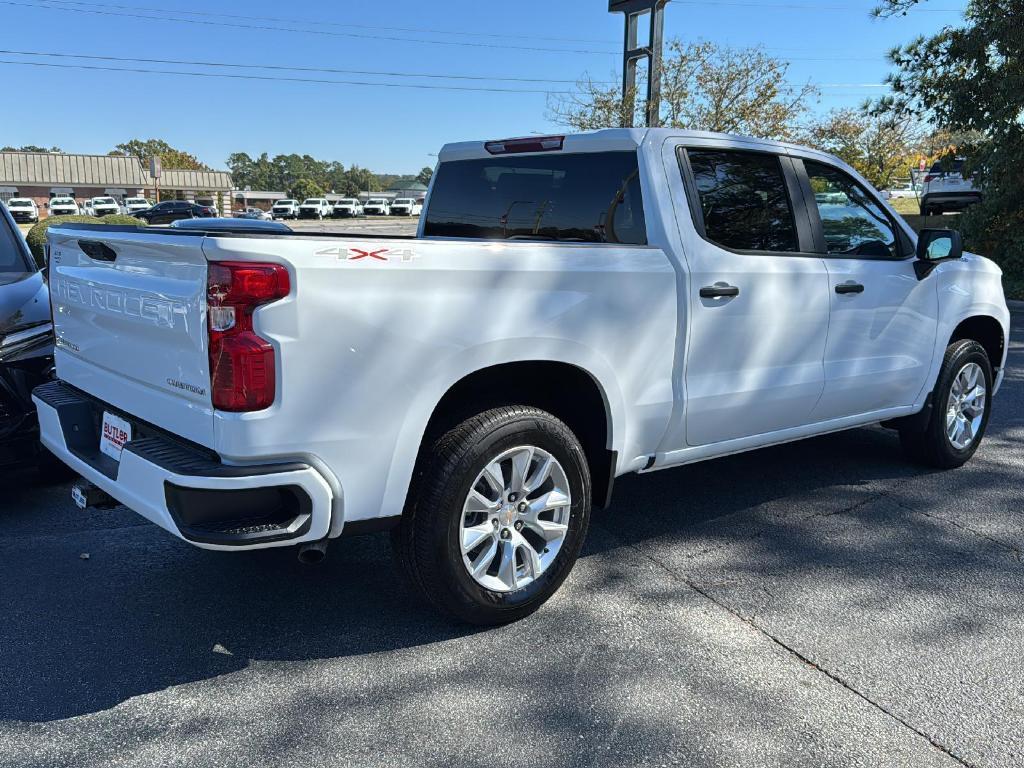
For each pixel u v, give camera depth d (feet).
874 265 14.44
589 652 9.93
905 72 50.14
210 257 8.09
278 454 8.45
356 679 9.30
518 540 10.43
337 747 8.12
